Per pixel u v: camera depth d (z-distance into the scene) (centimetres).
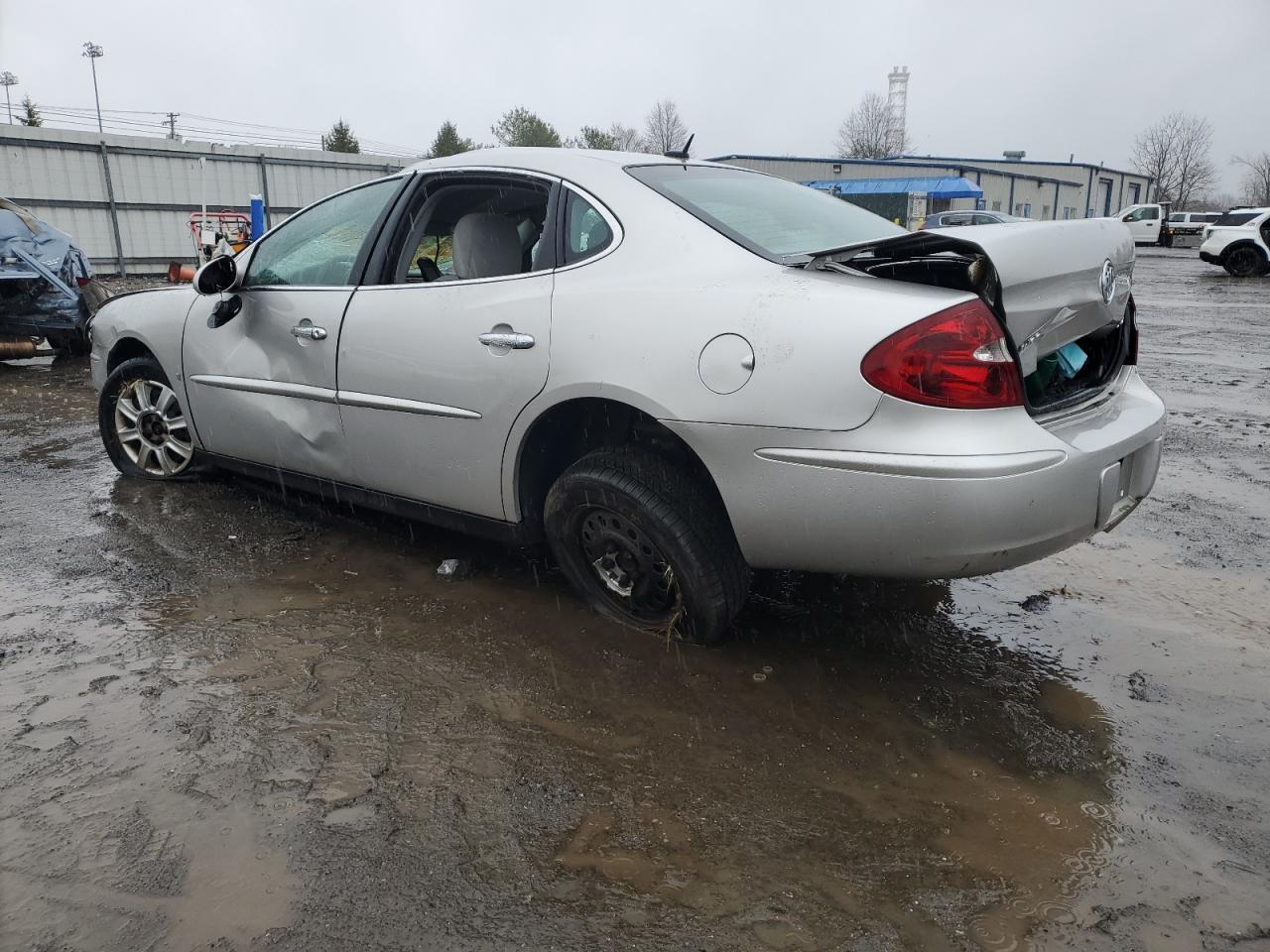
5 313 850
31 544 363
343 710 246
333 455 344
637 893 183
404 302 311
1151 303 1446
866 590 332
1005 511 219
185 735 233
